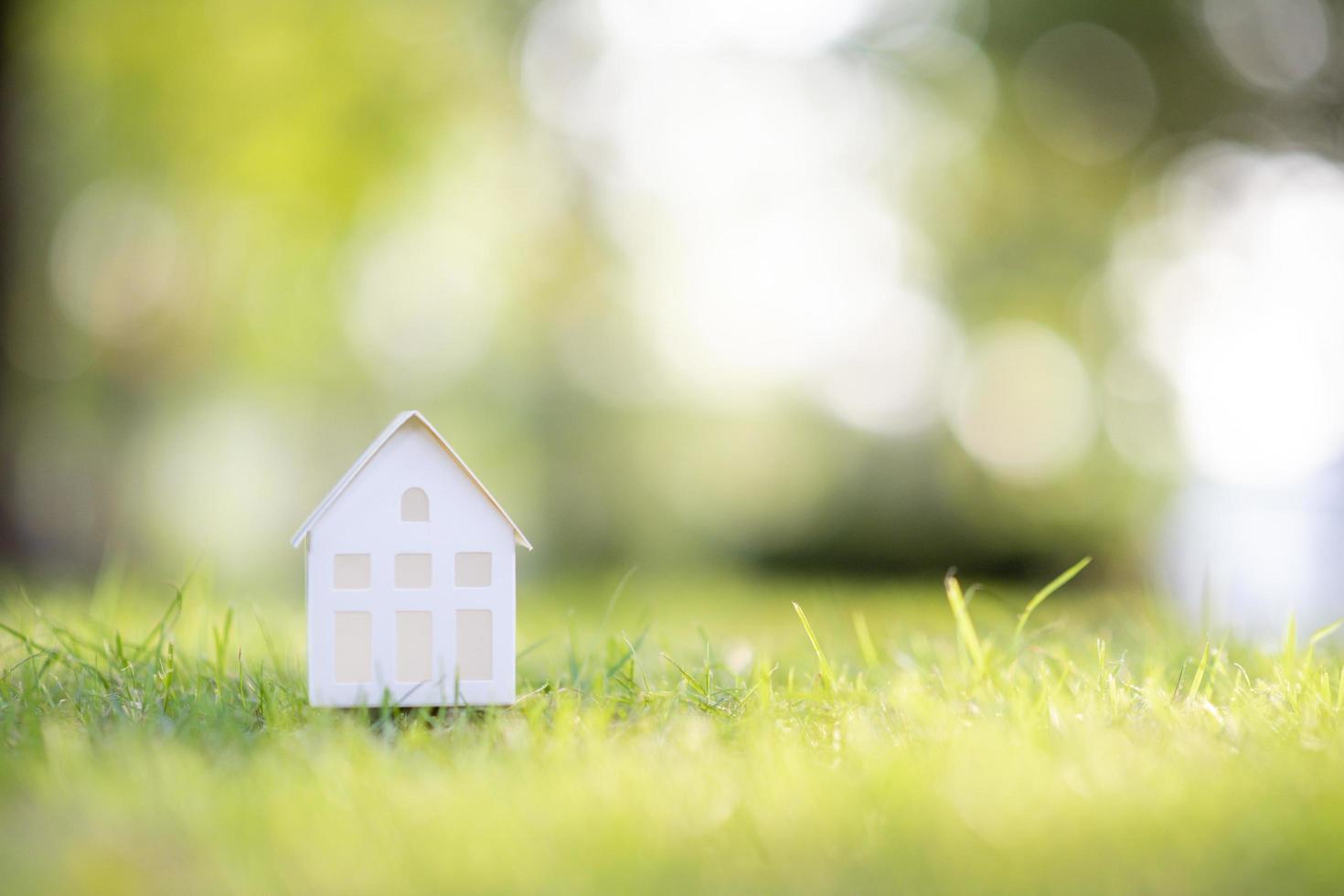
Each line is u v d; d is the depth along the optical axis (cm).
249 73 1196
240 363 1448
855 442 1454
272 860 180
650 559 1622
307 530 269
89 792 208
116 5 1109
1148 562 1338
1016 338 1383
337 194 1259
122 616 466
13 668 312
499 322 1747
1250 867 179
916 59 1359
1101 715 271
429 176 1377
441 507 274
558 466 1686
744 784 219
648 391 1678
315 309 1429
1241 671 313
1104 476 1331
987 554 1390
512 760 231
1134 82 1230
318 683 269
